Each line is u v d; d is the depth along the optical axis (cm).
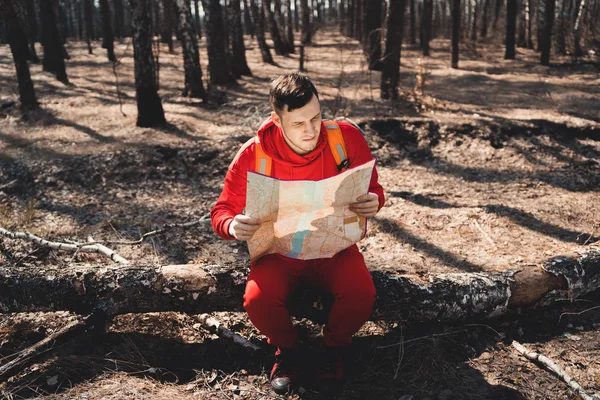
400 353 296
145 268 309
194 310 305
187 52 1140
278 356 274
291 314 295
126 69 1811
